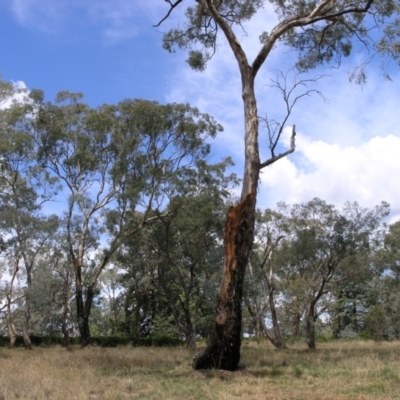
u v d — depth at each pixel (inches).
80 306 1327.5
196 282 1407.5
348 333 1825.8
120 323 1937.7
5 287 1362.0
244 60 650.2
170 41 764.6
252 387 450.9
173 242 1316.4
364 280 1316.4
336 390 417.4
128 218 1285.7
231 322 569.6
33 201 1309.1
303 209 1192.2
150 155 1262.3
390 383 433.7
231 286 576.1
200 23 745.6
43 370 532.7
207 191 1235.9
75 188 1328.7
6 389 413.1
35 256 1373.0
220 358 565.0
